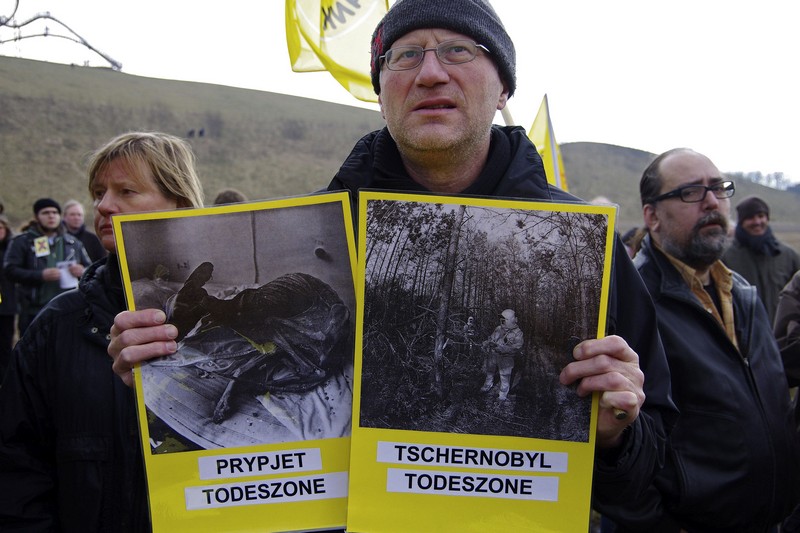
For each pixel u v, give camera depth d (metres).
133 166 2.10
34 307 7.39
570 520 1.49
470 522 1.50
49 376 2.02
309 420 1.56
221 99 60.22
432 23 1.61
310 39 3.70
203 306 1.57
